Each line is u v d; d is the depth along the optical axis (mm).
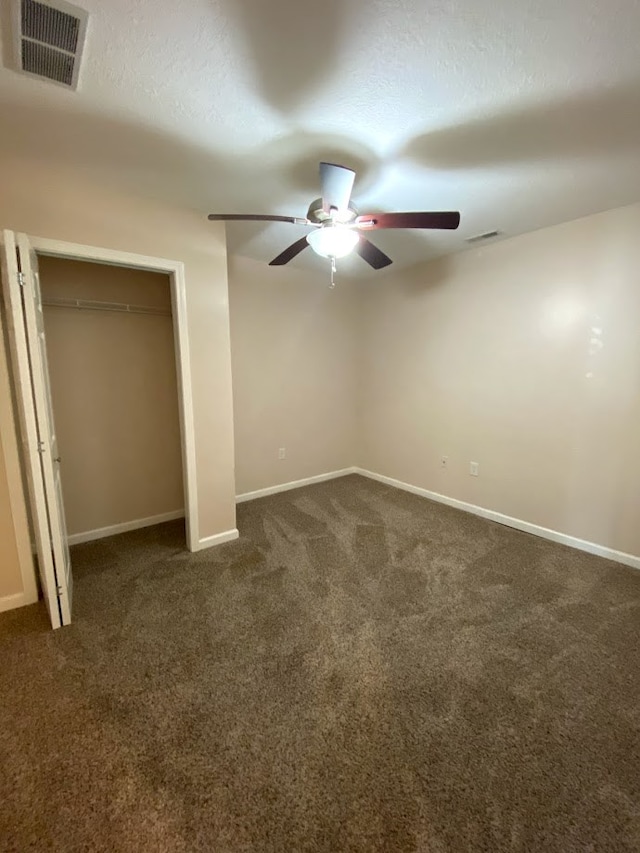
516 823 1217
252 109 1565
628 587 2459
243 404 3879
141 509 3334
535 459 3143
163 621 2143
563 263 2836
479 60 1316
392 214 1837
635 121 1649
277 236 3051
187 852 1145
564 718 1571
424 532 3229
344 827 1206
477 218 2721
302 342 4207
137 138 1770
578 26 1189
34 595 2322
